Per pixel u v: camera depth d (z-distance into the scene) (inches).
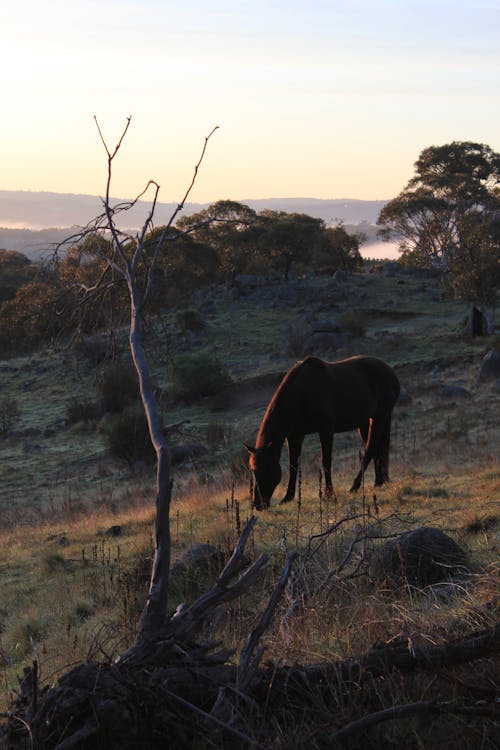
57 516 887.1
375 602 211.2
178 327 2620.6
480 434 965.8
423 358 1911.9
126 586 341.1
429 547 262.1
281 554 310.0
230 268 3543.3
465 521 350.0
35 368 2377.0
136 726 130.0
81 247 185.6
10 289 2947.8
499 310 2615.7
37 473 1419.8
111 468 1363.2
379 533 314.5
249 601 276.7
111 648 235.3
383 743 137.3
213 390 1823.3
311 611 202.8
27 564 507.2
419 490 489.7
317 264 4153.5
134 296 177.2
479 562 273.7
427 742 135.9
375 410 534.3
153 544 431.8
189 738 133.3
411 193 4375.0
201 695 141.0
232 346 2432.3
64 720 129.2
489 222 3100.4
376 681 147.9
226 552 329.4
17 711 133.6
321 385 482.6
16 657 299.9
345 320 2427.4
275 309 2906.0
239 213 3900.1
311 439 1219.2
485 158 4690.0
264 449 469.7
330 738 132.1
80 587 388.5
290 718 141.5
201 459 1248.2
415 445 959.6
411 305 2864.2
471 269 2241.6
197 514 531.8
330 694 146.6
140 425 1309.1
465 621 171.9
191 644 151.8
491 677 146.9
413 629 171.3
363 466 516.4
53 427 1830.7
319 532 349.7
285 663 162.7
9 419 1876.2
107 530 559.2
